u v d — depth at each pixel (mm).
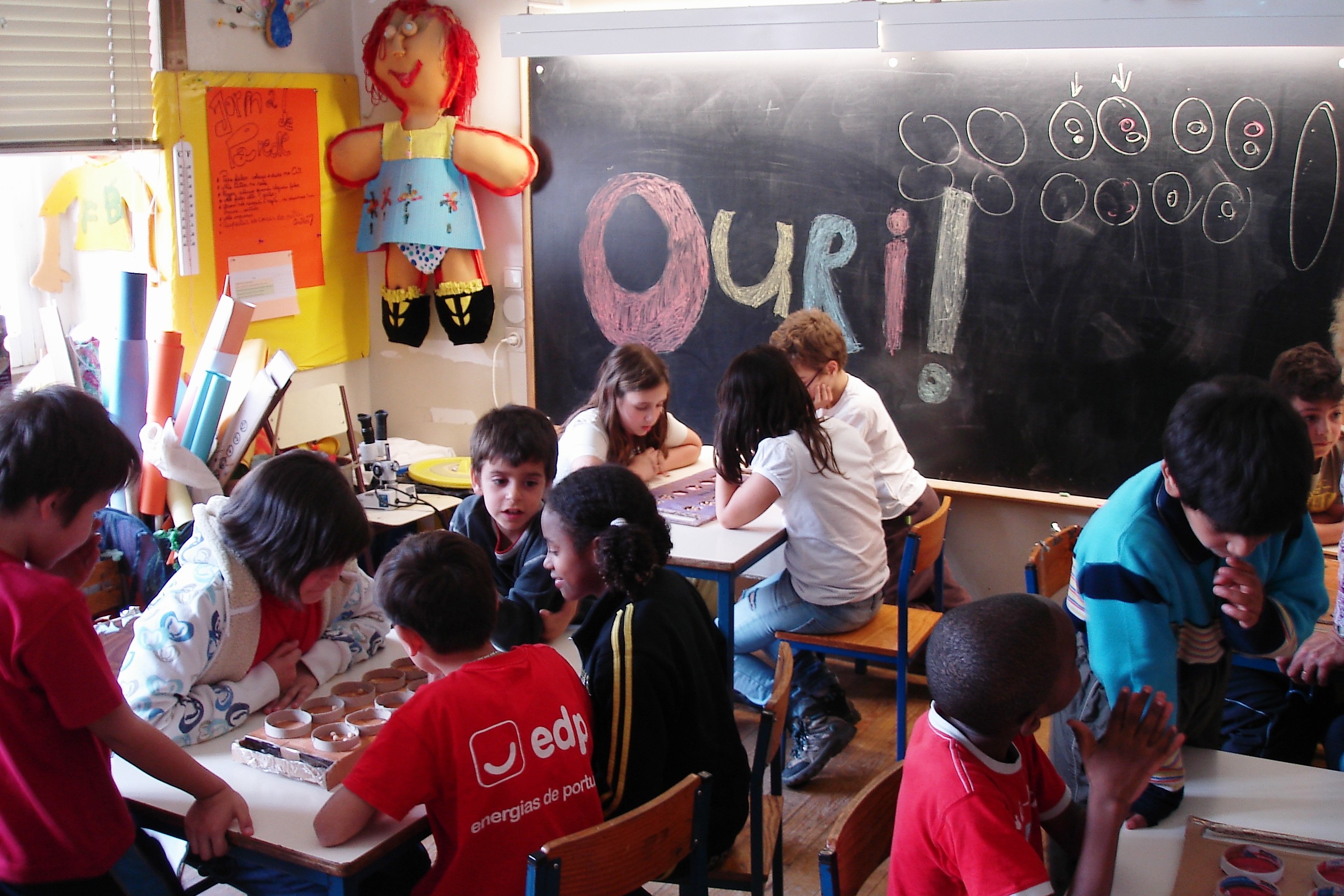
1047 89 3287
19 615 1360
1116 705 1369
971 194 3430
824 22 3145
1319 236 3082
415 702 1480
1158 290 3277
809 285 3691
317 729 1636
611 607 1792
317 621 1925
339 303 4152
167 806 1523
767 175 3672
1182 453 1417
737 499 2881
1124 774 1337
